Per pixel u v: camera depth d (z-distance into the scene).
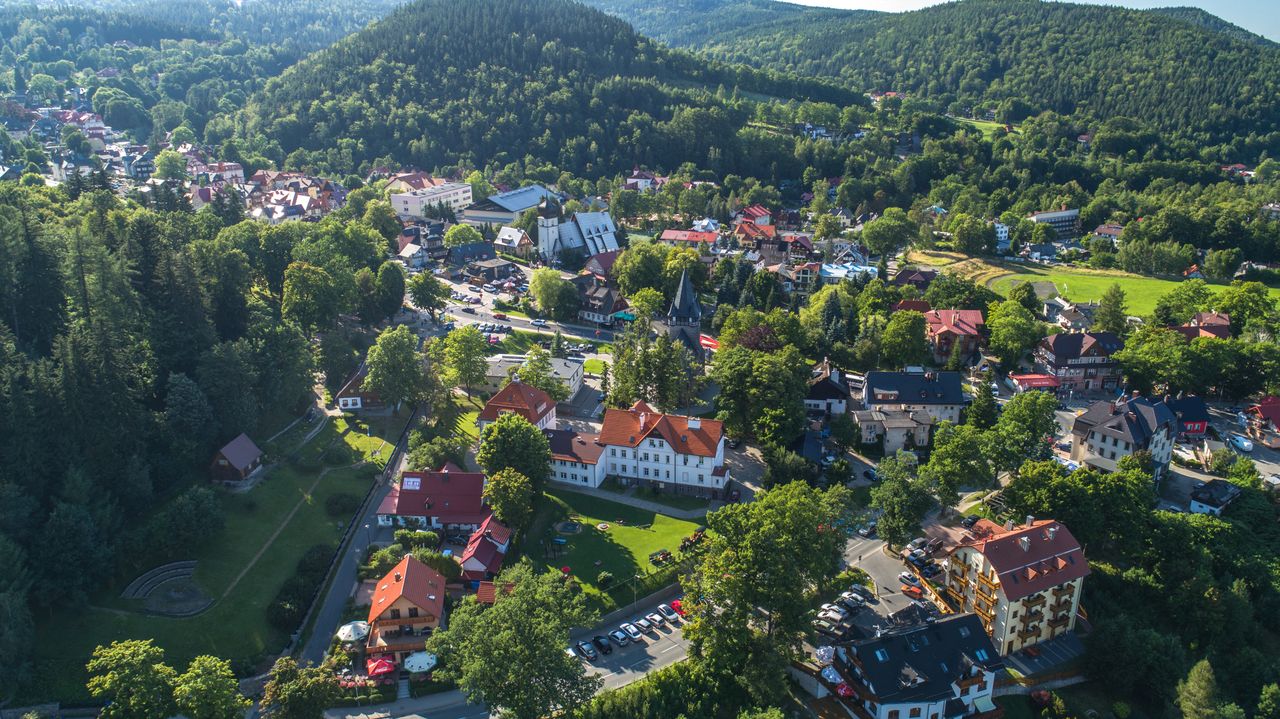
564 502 155.62
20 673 104.81
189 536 126.94
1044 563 122.12
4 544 109.44
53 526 115.50
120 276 155.75
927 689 107.94
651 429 159.62
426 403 188.25
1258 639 129.38
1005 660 120.31
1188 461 179.62
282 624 120.31
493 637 100.69
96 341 133.25
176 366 155.12
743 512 120.75
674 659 118.44
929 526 149.75
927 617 121.12
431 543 137.62
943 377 188.88
